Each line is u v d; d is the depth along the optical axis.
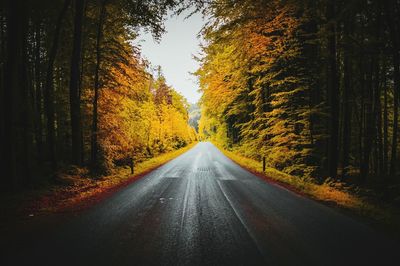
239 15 15.00
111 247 5.58
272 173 17.38
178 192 11.70
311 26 15.87
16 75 10.44
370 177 17.61
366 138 17.78
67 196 10.70
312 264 4.88
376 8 14.19
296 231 6.63
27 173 11.82
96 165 17.11
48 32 17.47
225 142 53.88
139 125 27.33
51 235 6.27
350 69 19.38
